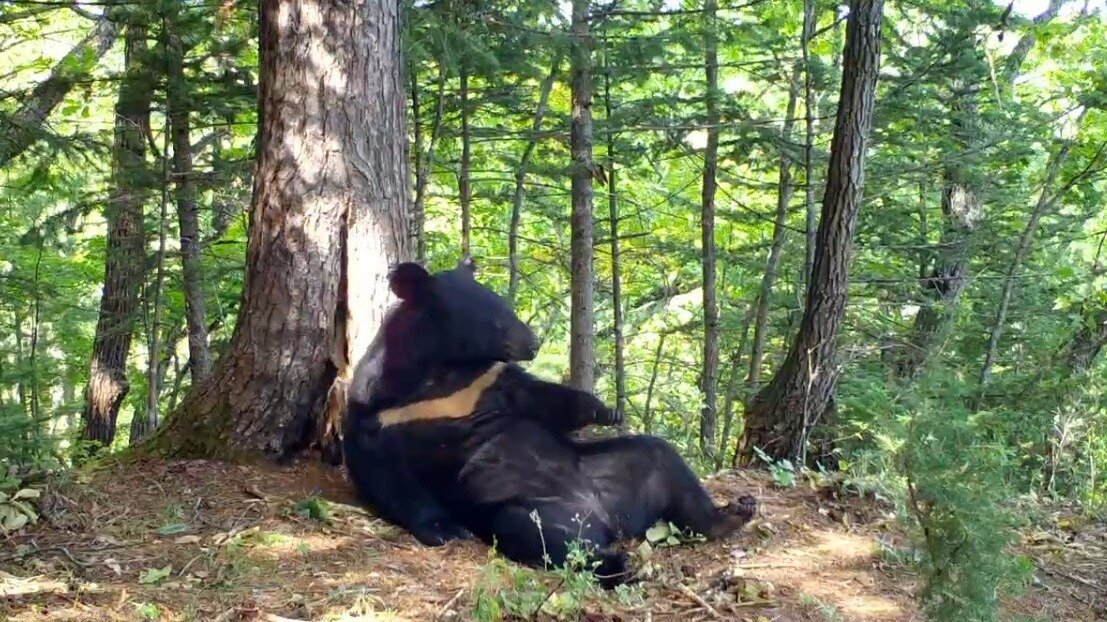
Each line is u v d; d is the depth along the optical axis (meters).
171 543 4.34
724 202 16.36
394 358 4.90
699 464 9.49
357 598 3.80
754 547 4.98
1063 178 10.73
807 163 10.60
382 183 5.62
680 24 10.16
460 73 9.88
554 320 15.83
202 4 8.89
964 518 3.45
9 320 11.88
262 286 5.55
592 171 10.06
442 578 4.18
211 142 12.02
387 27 5.67
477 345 4.89
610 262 15.74
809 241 10.89
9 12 9.80
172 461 5.45
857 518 5.55
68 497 4.75
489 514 4.70
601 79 11.36
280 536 4.47
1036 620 4.16
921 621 4.17
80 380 13.23
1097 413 7.80
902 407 4.00
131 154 9.45
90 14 11.00
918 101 10.26
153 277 11.13
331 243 5.53
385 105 5.65
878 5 6.71
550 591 4.03
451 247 14.23
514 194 12.23
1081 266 12.02
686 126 10.39
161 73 9.01
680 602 4.19
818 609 4.22
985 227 10.65
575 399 4.96
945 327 5.41
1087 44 11.85
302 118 5.47
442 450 4.76
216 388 5.60
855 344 8.83
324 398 5.58
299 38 5.46
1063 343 10.01
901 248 10.68
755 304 13.08
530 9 8.94
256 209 5.60
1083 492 7.02
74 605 3.60
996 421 4.04
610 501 4.94
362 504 4.99
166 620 3.55
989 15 9.34
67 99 10.57
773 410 7.02
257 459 5.47
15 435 5.27
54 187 9.60
